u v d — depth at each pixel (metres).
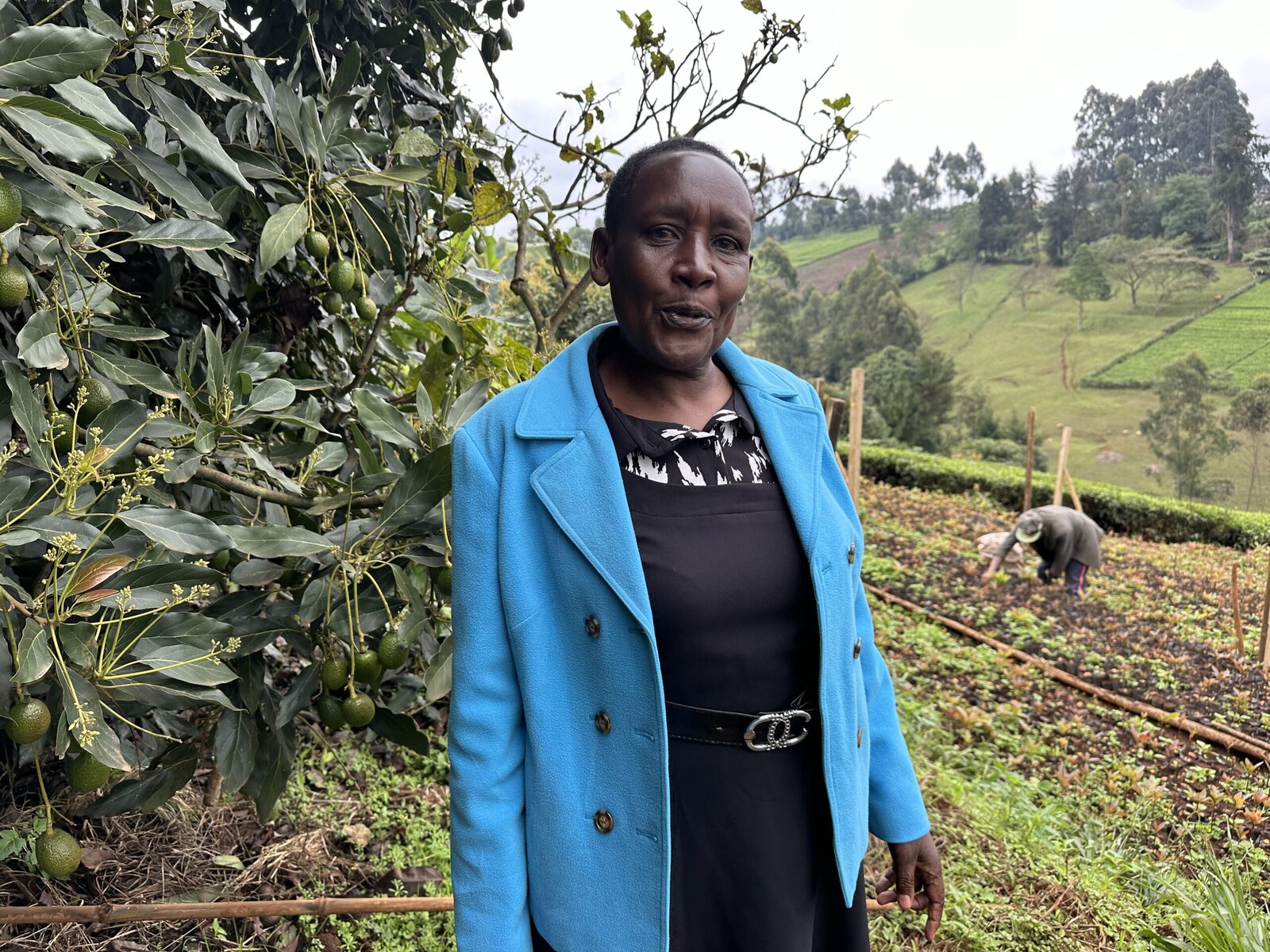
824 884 1.28
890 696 1.44
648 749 1.08
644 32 2.53
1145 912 2.98
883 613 6.67
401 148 2.13
